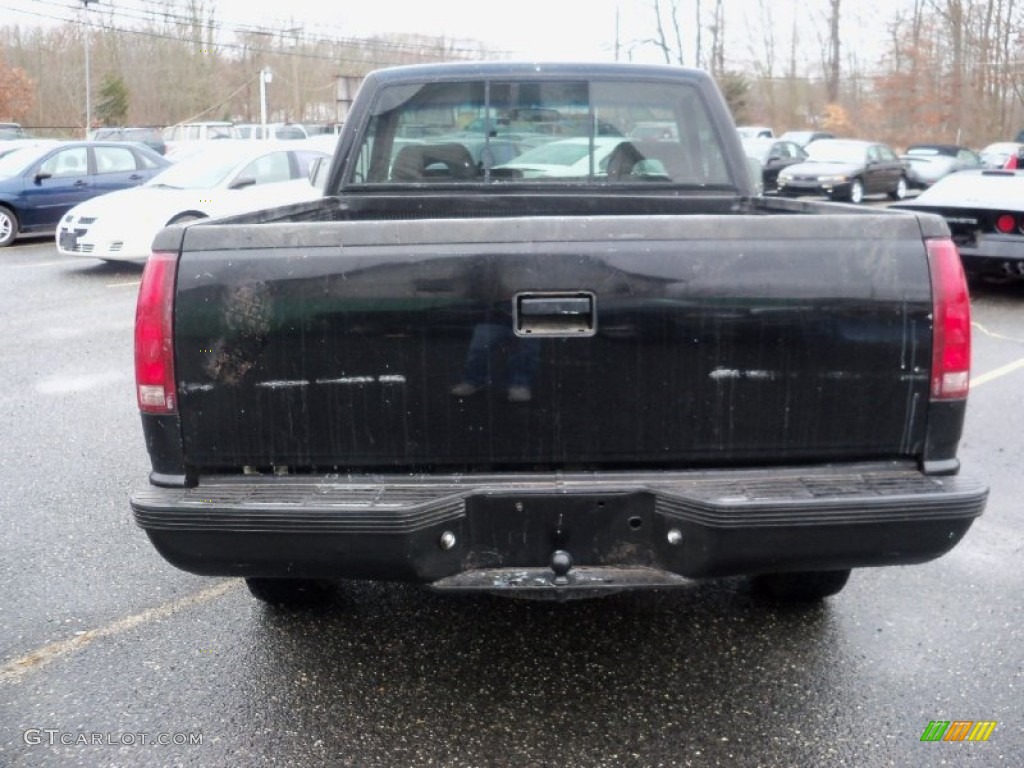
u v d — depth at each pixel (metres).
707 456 2.77
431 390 2.72
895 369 2.72
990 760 2.84
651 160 4.55
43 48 55.91
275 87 58.50
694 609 3.79
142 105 57.62
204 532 2.67
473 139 4.55
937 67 54.00
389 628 3.67
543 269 2.67
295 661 3.43
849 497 2.62
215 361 2.73
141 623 3.71
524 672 3.35
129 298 10.93
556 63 4.47
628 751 2.90
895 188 26.83
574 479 2.77
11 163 15.50
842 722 3.03
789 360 2.71
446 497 2.69
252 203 12.85
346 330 2.70
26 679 3.31
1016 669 3.33
